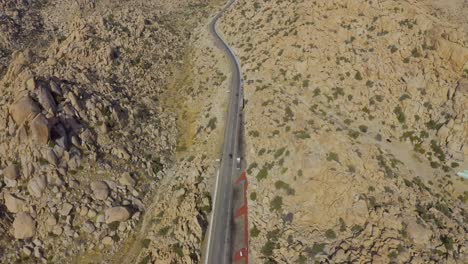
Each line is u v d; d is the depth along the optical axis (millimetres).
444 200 60750
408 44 76562
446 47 71438
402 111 71562
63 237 61531
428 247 52250
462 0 80250
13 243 59594
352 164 64375
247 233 62031
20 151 65438
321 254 54500
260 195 67062
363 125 71875
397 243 52000
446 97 69250
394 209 57250
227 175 72500
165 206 69000
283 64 88688
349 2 87312
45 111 69312
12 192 63156
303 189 63875
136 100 92625
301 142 69875
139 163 76000
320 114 75250
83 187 67438
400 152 67562
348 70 78812
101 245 62562
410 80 73000
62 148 68188
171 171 78000
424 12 78062
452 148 65875
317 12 92875
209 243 60688
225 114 85125
